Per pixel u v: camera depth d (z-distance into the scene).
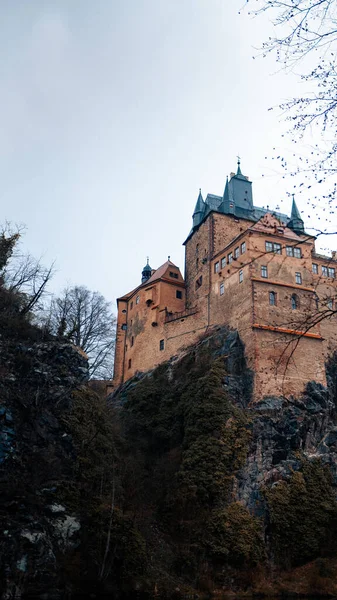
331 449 56.62
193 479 51.25
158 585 40.88
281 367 60.53
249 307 64.00
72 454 42.84
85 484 41.94
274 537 49.56
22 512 36.31
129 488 49.12
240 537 47.75
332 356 68.06
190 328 73.19
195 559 45.88
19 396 42.34
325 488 52.94
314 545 49.12
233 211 80.69
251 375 60.38
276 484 52.25
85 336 73.81
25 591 32.94
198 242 81.12
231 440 54.09
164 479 53.84
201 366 63.72
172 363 70.81
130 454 54.78
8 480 37.28
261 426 56.12
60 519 38.06
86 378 50.25
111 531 39.59
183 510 49.91
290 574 47.78
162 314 78.12
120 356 83.88
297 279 67.31
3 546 33.84
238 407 58.22
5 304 50.81
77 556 37.09
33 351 46.81
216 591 44.06
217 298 71.06
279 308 64.50
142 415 63.25
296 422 56.41
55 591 34.03
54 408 44.22
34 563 34.44
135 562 39.31
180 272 84.56
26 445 40.28
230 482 51.44
